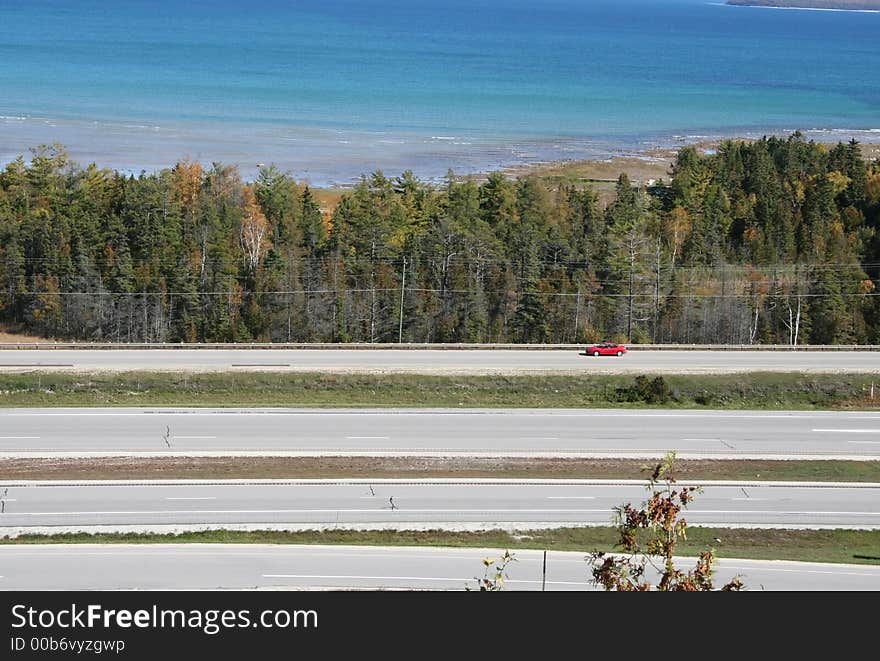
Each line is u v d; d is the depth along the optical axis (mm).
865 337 65188
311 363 52938
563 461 41875
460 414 47938
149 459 40812
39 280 64688
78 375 49969
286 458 41312
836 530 36062
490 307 65812
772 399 51531
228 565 31125
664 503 16312
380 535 34406
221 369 51281
